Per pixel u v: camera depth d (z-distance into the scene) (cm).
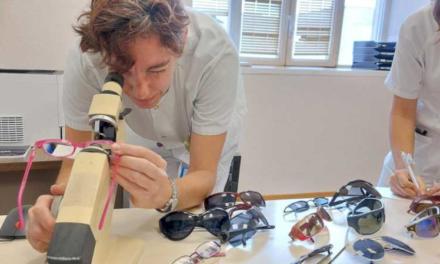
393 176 88
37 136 127
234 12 207
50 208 55
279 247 63
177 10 61
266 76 210
